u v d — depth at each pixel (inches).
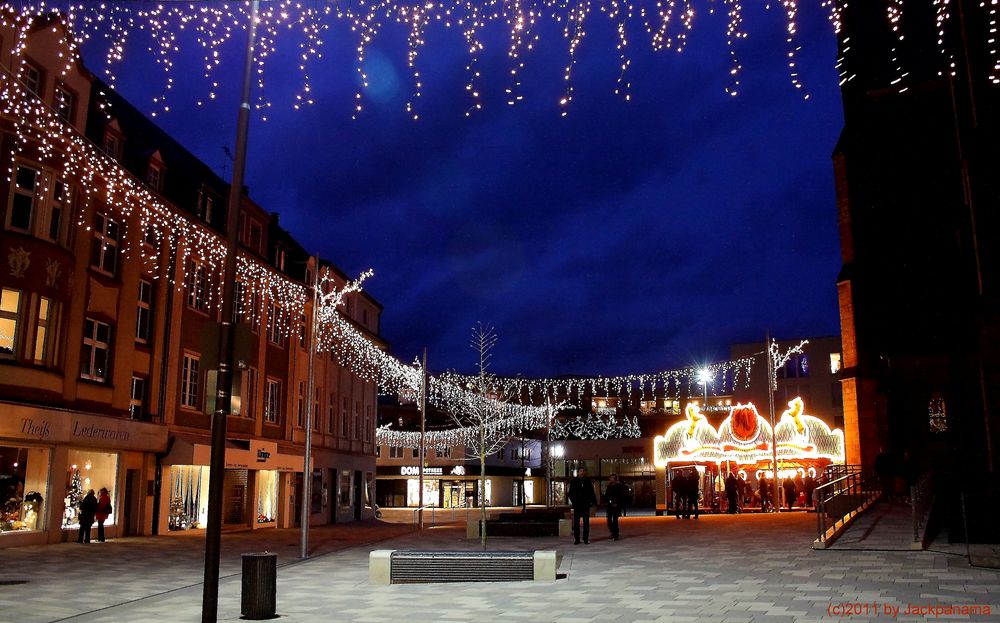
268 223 1469.0
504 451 3159.5
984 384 768.9
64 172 932.0
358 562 747.4
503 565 550.9
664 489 1537.9
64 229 937.5
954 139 1327.5
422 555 560.1
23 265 876.6
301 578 613.0
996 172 789.9
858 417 1320.1
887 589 440.8
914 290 1318.9
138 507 1073.5
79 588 552.1
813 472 1521.9
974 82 808.9
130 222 1074.7
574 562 650.2
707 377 2037.4
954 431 1216.2
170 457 1125.1
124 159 1093.1
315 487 1625.2
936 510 724.0
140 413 1105.4
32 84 912.3
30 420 866.1
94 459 1000.9
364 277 1127.0
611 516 856.3
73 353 957.2
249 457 1277.1
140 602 487.5
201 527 1239.5
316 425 1651.1
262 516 1392.7
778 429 1494.8
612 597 459.5
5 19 853.2
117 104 1171.3
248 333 385.7
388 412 3088.1
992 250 778.2
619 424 2893.7
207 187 1259.8
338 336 1743.4
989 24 811.4
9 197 876.0
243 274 1338.6
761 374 2770.7
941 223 1317.7
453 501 2979.8
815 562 576.1
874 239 1353.3
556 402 2780.5
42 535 898.1
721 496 1518.2
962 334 1189.1
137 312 1099.9
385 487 2960.1
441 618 406.3
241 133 404.2
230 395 375.9
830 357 2704.2
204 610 357.1
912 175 1342.3
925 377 1248.2
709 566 588.7
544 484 3368.6
